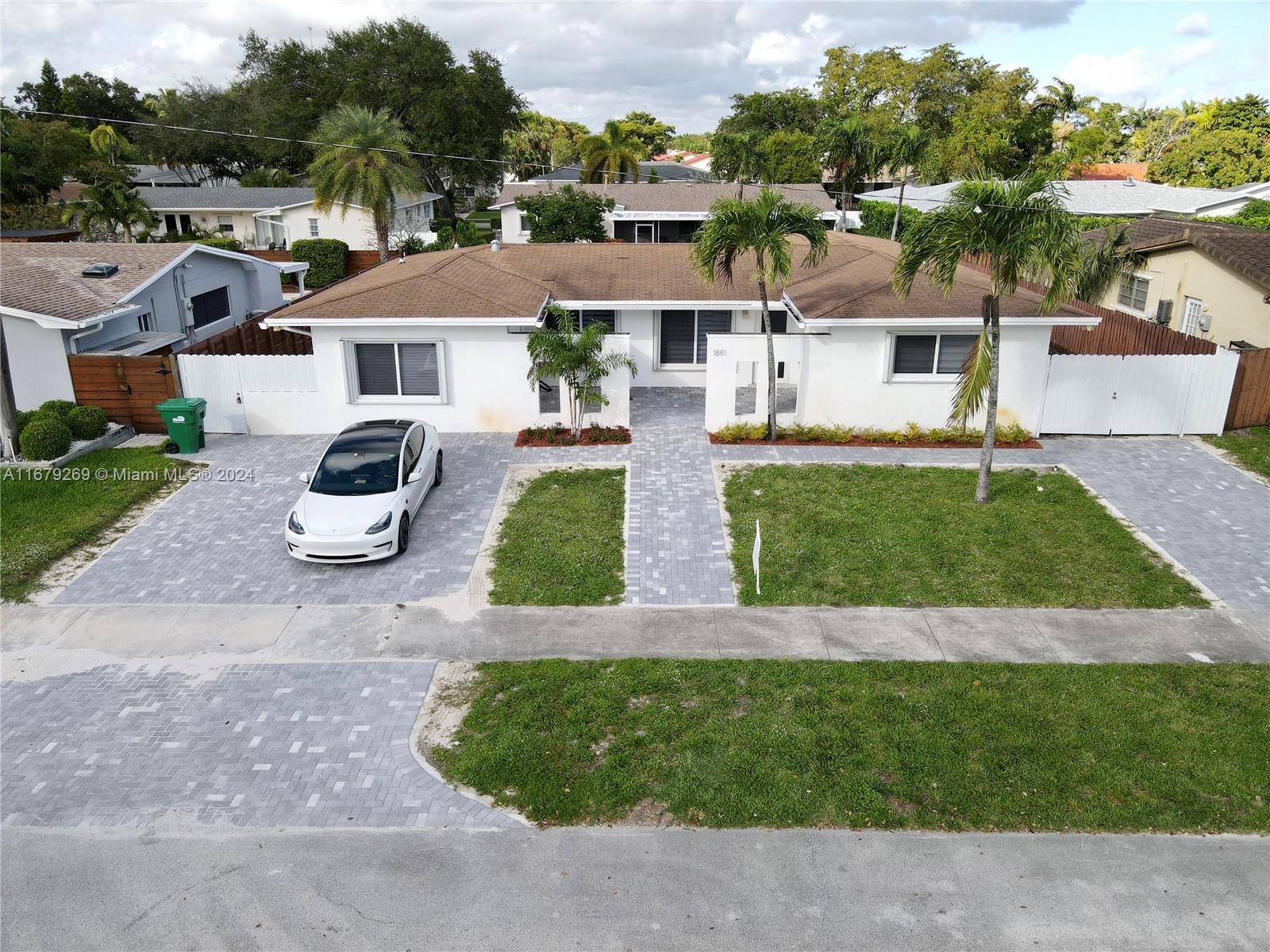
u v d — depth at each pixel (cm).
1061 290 1298
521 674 1030
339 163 3528
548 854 771
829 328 1759
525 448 1773
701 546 1358
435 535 1403
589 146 4878
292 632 1127
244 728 942
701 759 884
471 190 7438
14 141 4919
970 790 840
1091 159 7038
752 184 4544
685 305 1962
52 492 1562
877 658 1060
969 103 6162
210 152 7000
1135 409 1822
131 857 771
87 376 1855
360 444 1431
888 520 1433
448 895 727
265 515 1489
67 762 891
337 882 741
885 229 4097
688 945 676
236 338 2089
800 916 703
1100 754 886
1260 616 1153
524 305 1808
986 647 1082
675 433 1855
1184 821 800
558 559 1317
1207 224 2680
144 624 1147
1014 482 1589
